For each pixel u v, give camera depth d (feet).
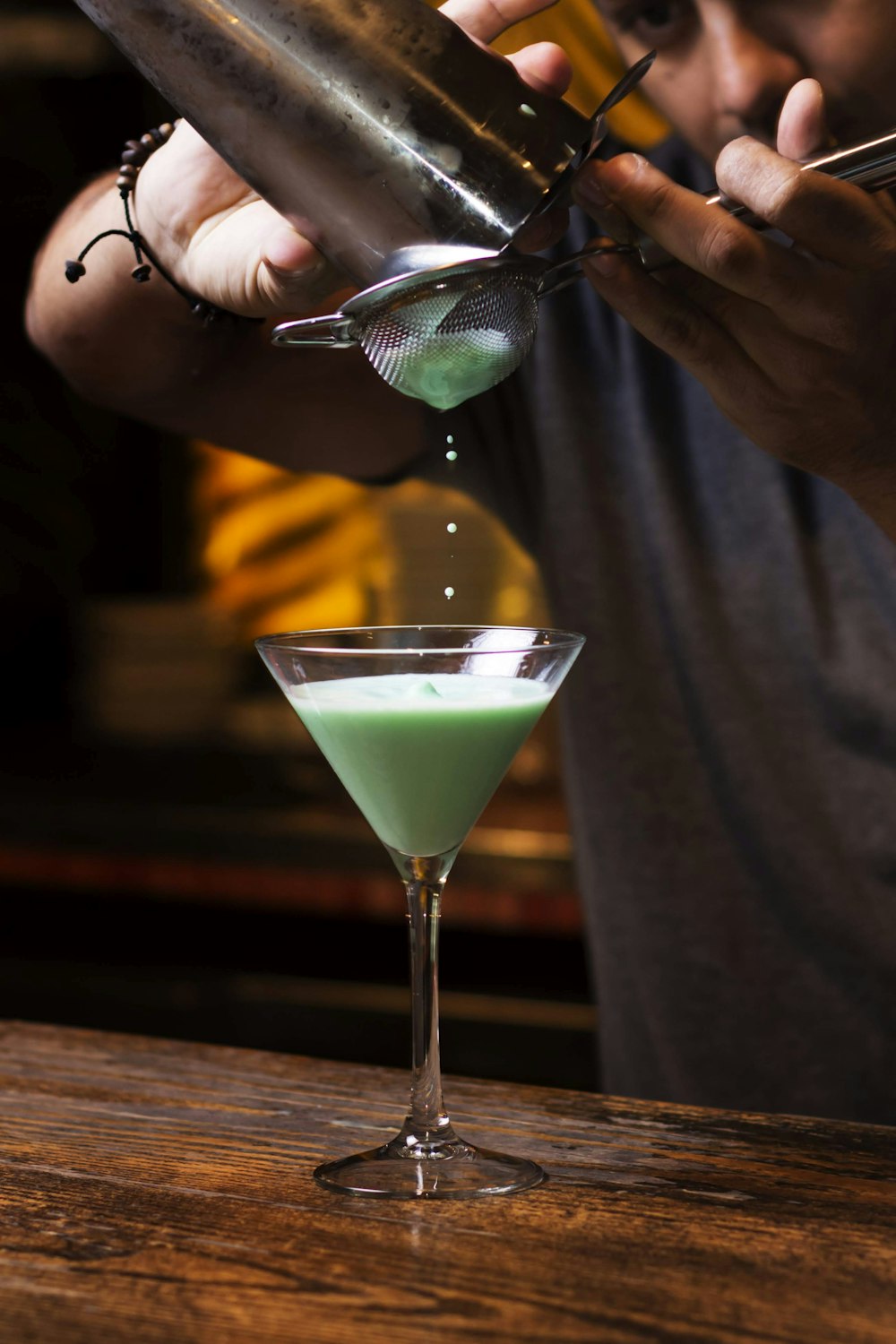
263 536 7.42
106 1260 1.94
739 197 2.18
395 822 2.21
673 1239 1.98
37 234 7.38
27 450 7.64
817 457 2.51
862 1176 2.14
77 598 7.78
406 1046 5.21
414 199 2.12
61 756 6.71
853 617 3.16
